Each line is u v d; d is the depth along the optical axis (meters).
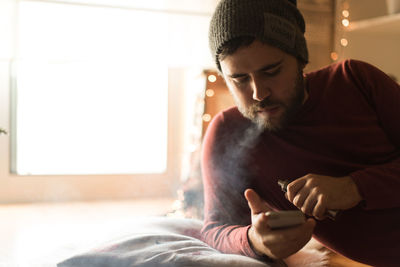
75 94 2.41
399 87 0.92
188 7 2.30
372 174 0.79
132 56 2.26
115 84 2.48
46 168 2.41
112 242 1.04
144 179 2.54
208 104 2.33
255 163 0.93
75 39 2.16
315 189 0.73
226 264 0.82
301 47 0.81
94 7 2.16
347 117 0.89
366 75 0.91
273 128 0.86
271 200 0.94
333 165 0.88
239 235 0.83
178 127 2.62
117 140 2.52
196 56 2.36
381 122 0.91
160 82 2.57
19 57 2.12
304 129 0.90
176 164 2.61
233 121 0.96
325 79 0.93
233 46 0.75
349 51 2.57
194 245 0.99
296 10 0.84
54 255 1.27
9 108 2.30
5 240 1.56
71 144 2.44
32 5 2.08
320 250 1.35
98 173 2.46
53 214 2.07
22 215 2.04
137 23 2.24
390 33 2.55
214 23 0.79
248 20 0.74
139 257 0.93
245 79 0.79
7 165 2.31
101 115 2.48
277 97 0.79
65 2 2.12
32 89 2.33
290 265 1.28
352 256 0.92
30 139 2.36
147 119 2.57
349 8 2.57
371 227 0.87
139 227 1.20
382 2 2.55
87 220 1.94
